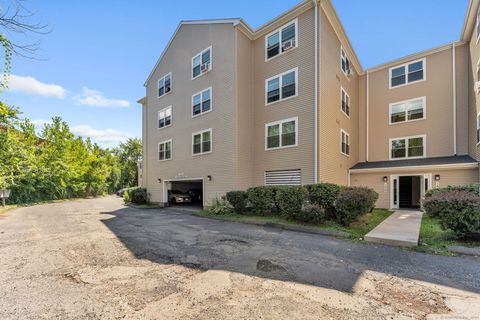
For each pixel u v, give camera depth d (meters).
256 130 13.15
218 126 13.08
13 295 3.42
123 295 3.40
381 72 15.62
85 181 30.06
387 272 4.22
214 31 13.59
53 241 6.59
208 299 3.27
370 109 15.84
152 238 6.85
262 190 10.12
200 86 14.28
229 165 12.39
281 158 12.00
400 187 14.97
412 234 6.66
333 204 8.26
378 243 6.20
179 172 15.48
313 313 2.90
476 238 5.72
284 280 3.89
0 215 12.47
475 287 3.59
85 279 3.96
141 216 11.79
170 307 3.06
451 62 13.27
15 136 17.88
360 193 7.73
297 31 11.75
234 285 3.70
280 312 2.93
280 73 12.30
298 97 11.55
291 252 5.43
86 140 31.94
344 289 3.56
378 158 15.31
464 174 11.56
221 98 13.01
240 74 12.70
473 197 5.62
